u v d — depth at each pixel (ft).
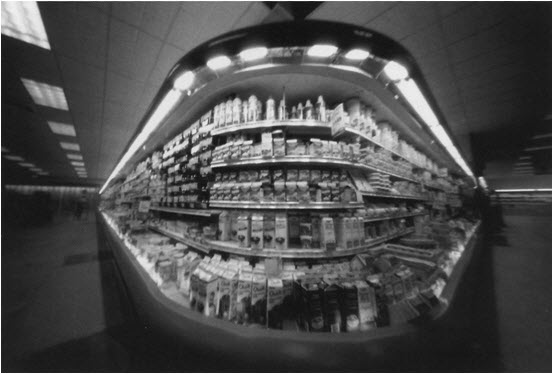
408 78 5.26
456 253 9.40
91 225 31.55
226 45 4.13
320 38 3.82
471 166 20.31
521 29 6.91
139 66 8.65
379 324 4.23
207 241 6.23
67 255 14.49
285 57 4.34
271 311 4.35
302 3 5.88
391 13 6.27
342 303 4.28
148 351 4.98
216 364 4.04
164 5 5.99
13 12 6.30
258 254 5.25
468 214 21.35
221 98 6.46
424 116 8.16
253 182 5.81
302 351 3.80
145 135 10.36
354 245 5.57
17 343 5.64
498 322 5.92
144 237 10.82
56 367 4.87
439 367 3.92
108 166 33.55
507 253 13.93
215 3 5.89
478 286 8.00
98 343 5.59
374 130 7.07
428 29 6.92
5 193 41.32
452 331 4.39
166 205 10.55
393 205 9.60
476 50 7.91
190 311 4.81
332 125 5.63
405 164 9.81
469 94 11.18
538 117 14.06
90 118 14.16
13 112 13.56
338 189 5.71
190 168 7.84
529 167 36.27
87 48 7.69
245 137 6.36
